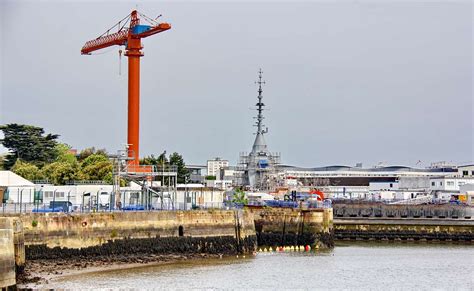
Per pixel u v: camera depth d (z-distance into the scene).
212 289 112.38
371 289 118.31
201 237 145.88
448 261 151.88
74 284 111.19
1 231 97.50
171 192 163.12
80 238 128.50
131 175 154.62
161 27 186.50
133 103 188.75
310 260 148.50
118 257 133.38
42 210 133.25
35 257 122.56
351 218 199.75
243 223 153.12
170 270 127.88
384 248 177.12
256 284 118.50
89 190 161.25
